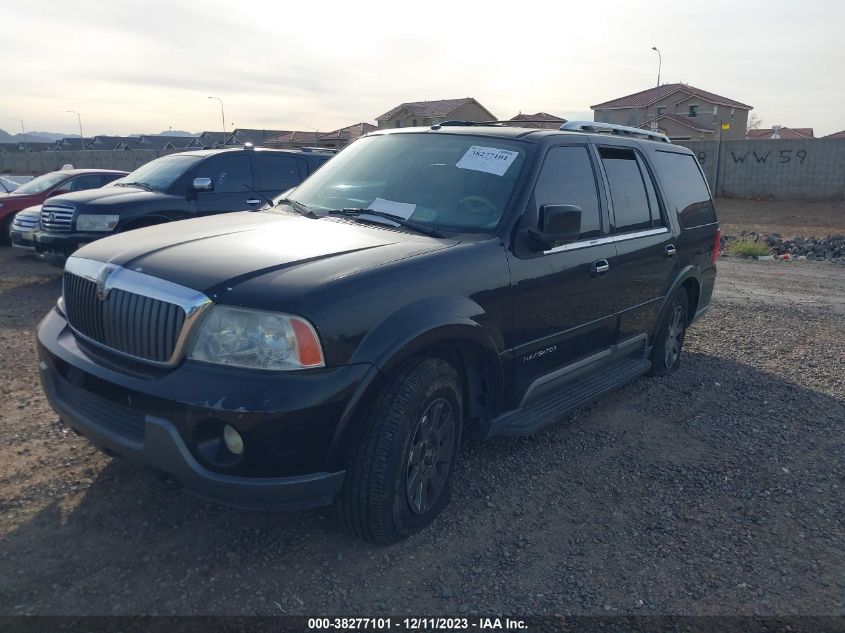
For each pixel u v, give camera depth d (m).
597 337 4.66
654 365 5.80
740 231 19.09
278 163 10.02
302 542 3.35
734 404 5.45
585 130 4.93
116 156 42.66
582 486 4.06
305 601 2.94
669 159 5.84
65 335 3.52
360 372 2.97
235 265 3.10
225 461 2.84
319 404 2.85
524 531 3.56
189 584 3.00
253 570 3.12
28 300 8.36
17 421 4.49
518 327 3.85
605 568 3.29
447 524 3.57
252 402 2.75
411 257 3.36
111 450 3.11
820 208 26.22
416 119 61.38
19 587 2.92
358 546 3.34
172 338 2.92
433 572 3.19
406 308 3.18
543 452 4.47
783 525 3.73
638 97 64.44
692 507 3.88
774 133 65.75
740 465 4.40
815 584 3.23
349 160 4.78
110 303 3.16
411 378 3.18
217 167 9.44
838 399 5.62
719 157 30.30
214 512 3.55
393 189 4.23
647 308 5.27
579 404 4.44
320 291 2.94
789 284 10.54
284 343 2.82
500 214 3.87
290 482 2.89
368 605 2.94
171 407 2.83
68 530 3.33
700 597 3.11
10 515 3.42
